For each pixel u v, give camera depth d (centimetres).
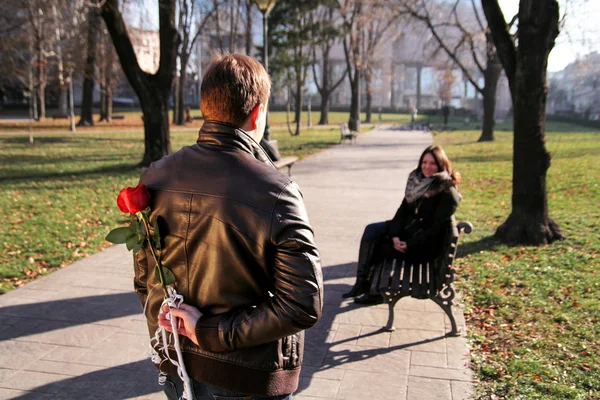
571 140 2672
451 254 442
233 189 164
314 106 8012
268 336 160
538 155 710
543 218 724
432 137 3247
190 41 4028
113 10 1393
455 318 485
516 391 355
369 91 5675
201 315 168
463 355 414
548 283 562
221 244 164
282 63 3306
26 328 465
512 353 411
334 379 381
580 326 456
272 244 162
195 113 6222
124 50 1448
